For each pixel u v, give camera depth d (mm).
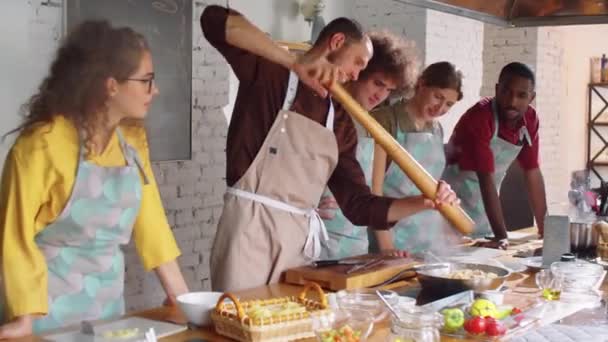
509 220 5199
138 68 2562
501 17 4359
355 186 3133
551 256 3145
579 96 7969
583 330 2299
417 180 2789
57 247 2553
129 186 2600
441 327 2270
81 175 2494
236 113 3061
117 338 2162
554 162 7785
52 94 2486
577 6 4281
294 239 3033
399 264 3014
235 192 3037
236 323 2137
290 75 3004
